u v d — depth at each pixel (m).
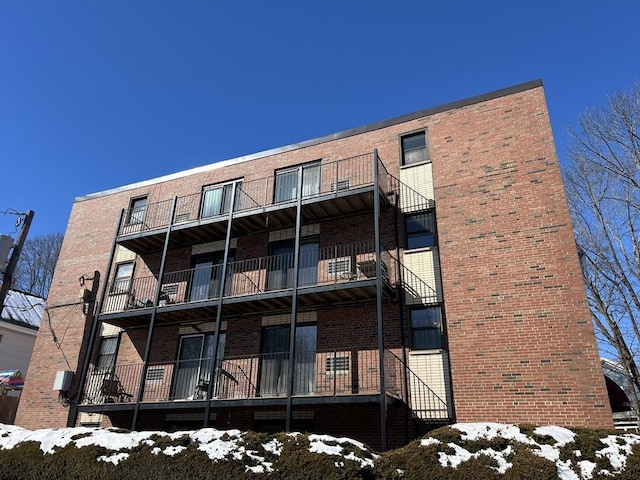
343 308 13.90
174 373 15.35
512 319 11.84
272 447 8.23
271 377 13.96
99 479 8.26
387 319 13.20
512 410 11.05
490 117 14.31
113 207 20.05
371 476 7.44
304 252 15.33
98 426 15.70
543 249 12.18
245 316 15.17
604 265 19.08
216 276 16.47
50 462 8.88
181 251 17.52
